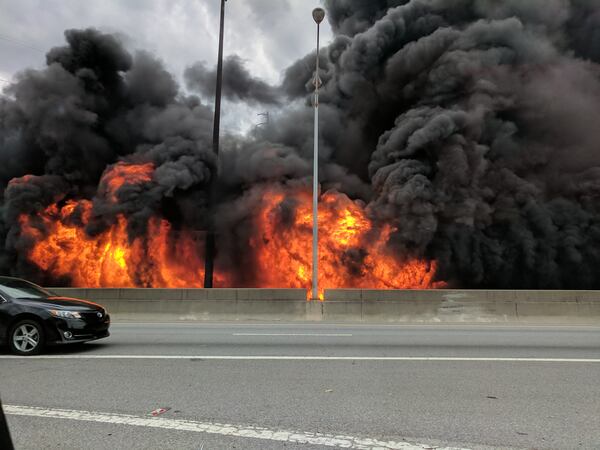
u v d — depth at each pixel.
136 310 13.68
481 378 5.89
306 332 10.58
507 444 3.71
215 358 7.21
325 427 4.08
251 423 4.17
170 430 3.98
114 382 5.64
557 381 5.75
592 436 3.89
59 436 3.83
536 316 13.27
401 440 3.79
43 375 6.00
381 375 6.05
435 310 13.42
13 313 7.31
